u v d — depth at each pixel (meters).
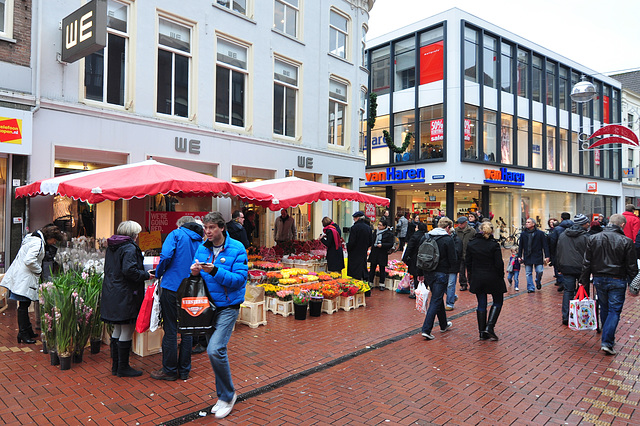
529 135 26.20
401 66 25.30
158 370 4.69
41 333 5.78
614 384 4.66
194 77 11.57
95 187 6.22
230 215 12.60
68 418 3.68
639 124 35.56
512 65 25.44
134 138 10.16
